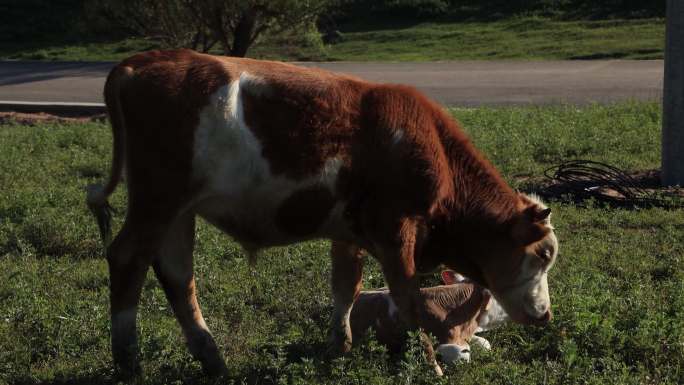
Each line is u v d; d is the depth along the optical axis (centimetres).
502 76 2383
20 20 3831
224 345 653
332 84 571
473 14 3594
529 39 3102
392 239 572
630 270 795
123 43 3478
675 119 1078
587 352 610
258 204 568
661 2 3381
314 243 876
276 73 564
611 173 1089
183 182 557
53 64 3052
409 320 580
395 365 611
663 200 1016
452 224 594
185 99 550
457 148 594
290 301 737
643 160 1215
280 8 2153
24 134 1472
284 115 556
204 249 862
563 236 903
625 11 3359
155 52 572
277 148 556
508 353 639
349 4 3784
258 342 657
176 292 599
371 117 568
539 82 2242
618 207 1009
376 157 567
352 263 625
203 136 550
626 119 1470
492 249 596
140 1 2175
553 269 791
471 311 644
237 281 788
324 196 569
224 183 558
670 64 1080
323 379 576
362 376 564
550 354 631
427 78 2397
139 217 565
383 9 3722
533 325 617
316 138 558
